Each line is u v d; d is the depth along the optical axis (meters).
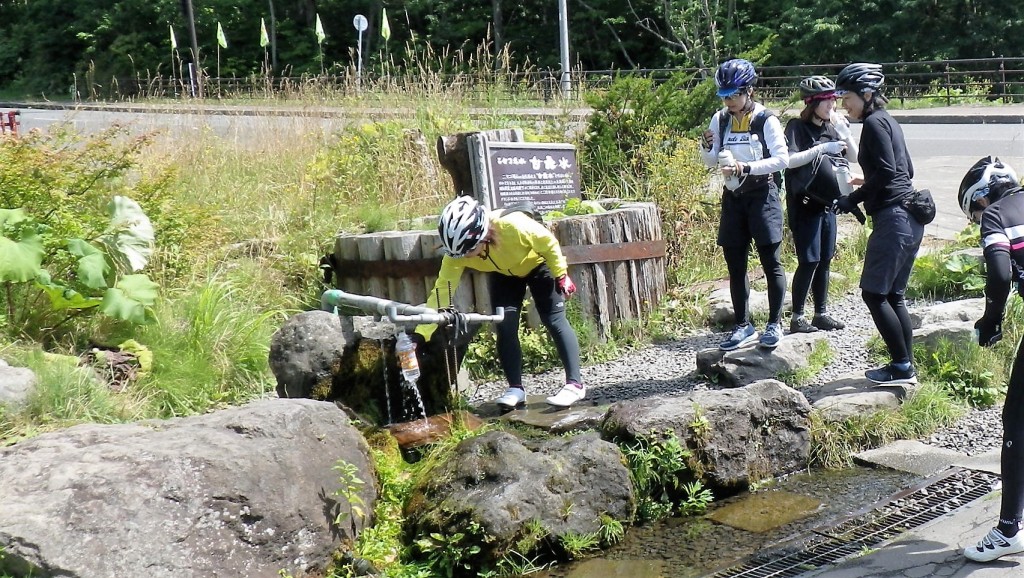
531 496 4.12
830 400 5.23
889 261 5.10
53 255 5.38
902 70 28.41
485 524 3.97
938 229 8.85
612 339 6.60
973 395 5.57
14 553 3.11
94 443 3.65
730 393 4.88
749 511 4.51
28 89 37.47
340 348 5.04
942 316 6.24
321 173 8.46
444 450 4.51
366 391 5.21
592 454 4.35
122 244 5.67
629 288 6.76
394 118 10.09
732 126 5.77
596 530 4.22
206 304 5.66
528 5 35.47
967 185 4.05
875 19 29.42
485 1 35.44
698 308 7.07
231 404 5.31
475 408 5.58
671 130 9.22
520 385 5.54
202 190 8.00
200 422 3.90
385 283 6.43
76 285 5.45
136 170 7.23
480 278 6.22
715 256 8.16
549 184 7.54
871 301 5.21
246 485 3.60
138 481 3.41
